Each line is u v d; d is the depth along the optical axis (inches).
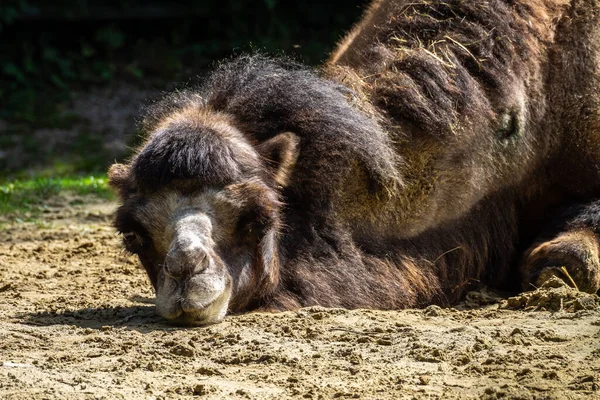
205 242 785.6
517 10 989.8
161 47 2815.0
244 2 2908.5
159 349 741.3
